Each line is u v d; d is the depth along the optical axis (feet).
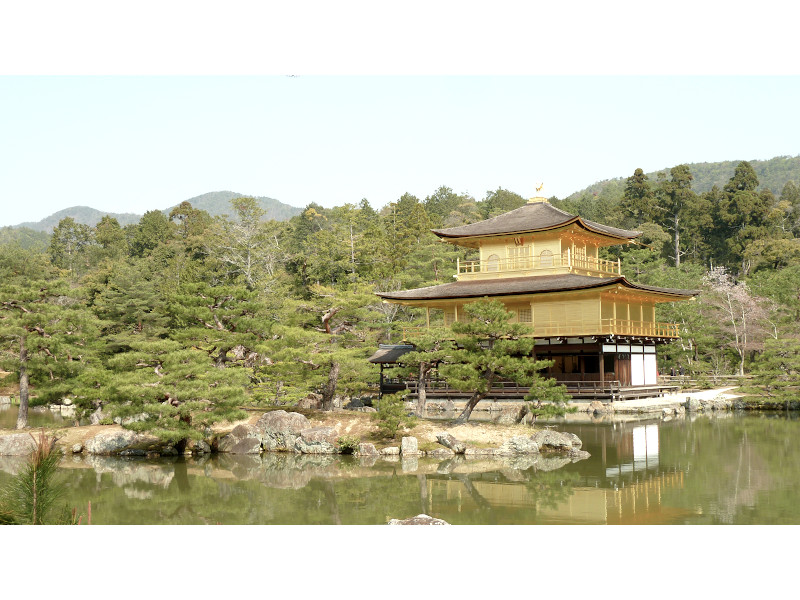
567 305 208.23
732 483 100.68
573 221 215.10
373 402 171.63
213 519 87.10
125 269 314.14
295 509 91.66
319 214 516.32
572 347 206.28
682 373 282.77
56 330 152.97
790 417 180.45
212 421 139.03
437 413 190.90
